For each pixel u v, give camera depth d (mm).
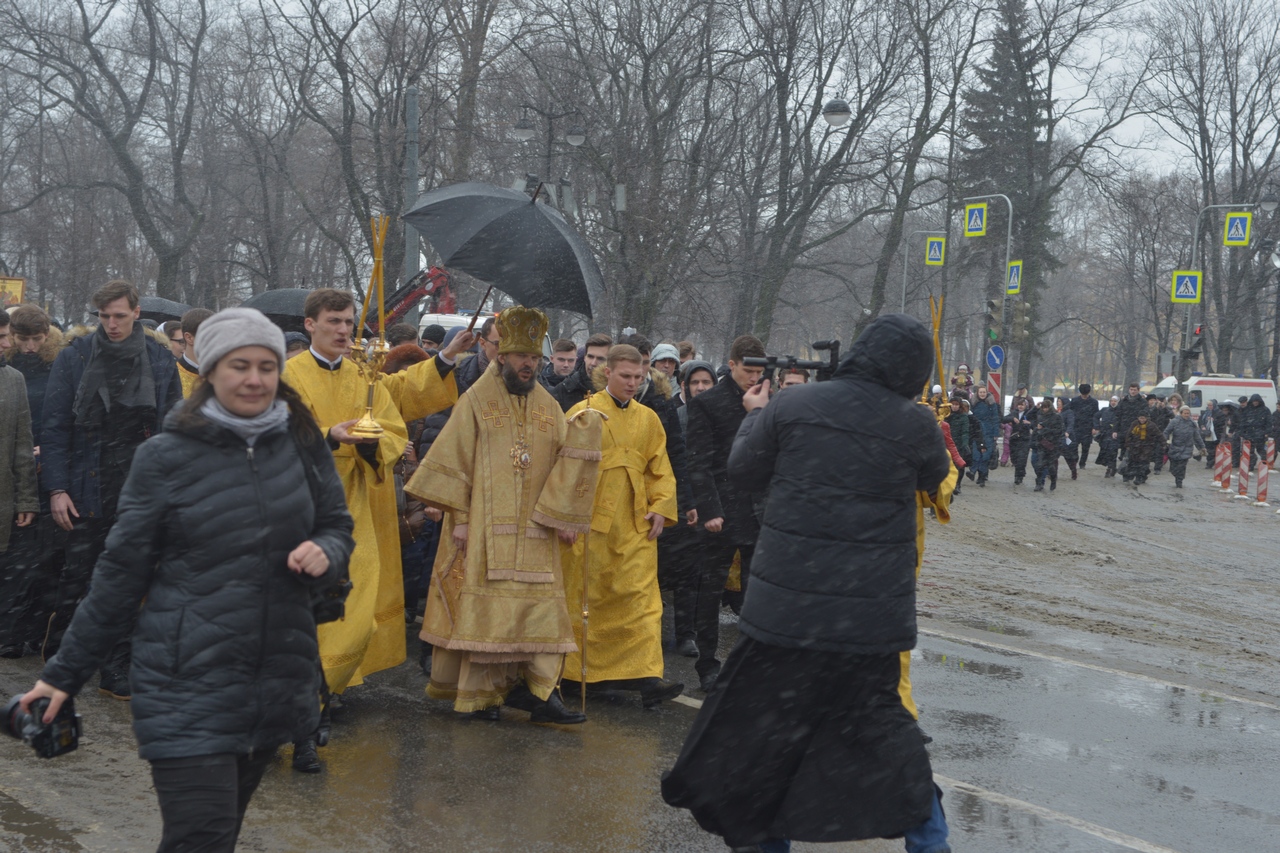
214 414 3039
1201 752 5996
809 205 32281
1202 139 44219
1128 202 40156
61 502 5980
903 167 34406
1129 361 73125
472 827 4477
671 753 5500
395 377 6012
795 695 3941
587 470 5812
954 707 6609
